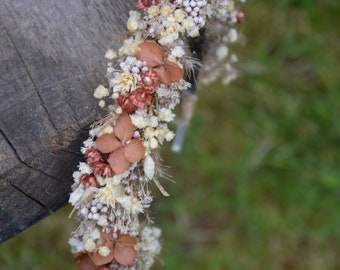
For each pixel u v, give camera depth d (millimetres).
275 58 749
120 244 382
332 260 708
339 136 724
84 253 391
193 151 720
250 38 742
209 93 732
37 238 658
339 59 752
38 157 392
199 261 695
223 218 713
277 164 718
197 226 707
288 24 750
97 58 396
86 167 376
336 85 742
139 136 377
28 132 389
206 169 718
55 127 390
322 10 751
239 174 718
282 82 744
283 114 735
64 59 394
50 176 401
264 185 720
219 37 453
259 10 750
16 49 392
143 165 378
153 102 382
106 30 400
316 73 748
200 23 389
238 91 738
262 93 738
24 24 394
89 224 382
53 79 392
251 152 725
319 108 732
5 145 388
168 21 380
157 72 375
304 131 729
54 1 398
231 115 737
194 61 404
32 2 396
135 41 384
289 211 715
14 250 652
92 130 380
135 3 405
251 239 707
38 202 409
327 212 712
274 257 705
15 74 391
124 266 390
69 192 411
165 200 695
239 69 710
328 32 752
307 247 710
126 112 375
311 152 724
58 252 660
